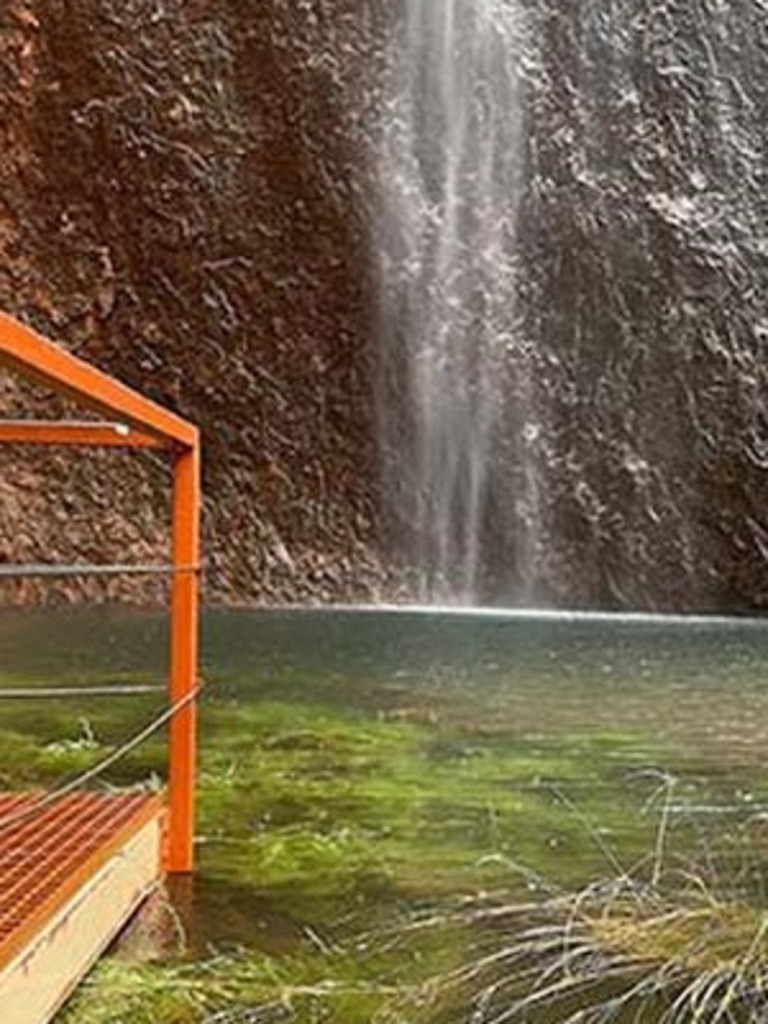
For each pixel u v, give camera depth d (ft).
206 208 34.17
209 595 33.68
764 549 34.86
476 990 5.04
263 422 34.45
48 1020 4.66
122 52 33.68
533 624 28.84
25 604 31.68
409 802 8.79
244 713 13.32
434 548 35.29
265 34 34.58
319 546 34.53
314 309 34.73
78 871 5.26
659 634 26.58
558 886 6.54
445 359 35.70
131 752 10.38
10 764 9.95
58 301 33.65
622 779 9.71
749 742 11.60
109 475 33.50
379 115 35.47
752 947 5.34
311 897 6.42
